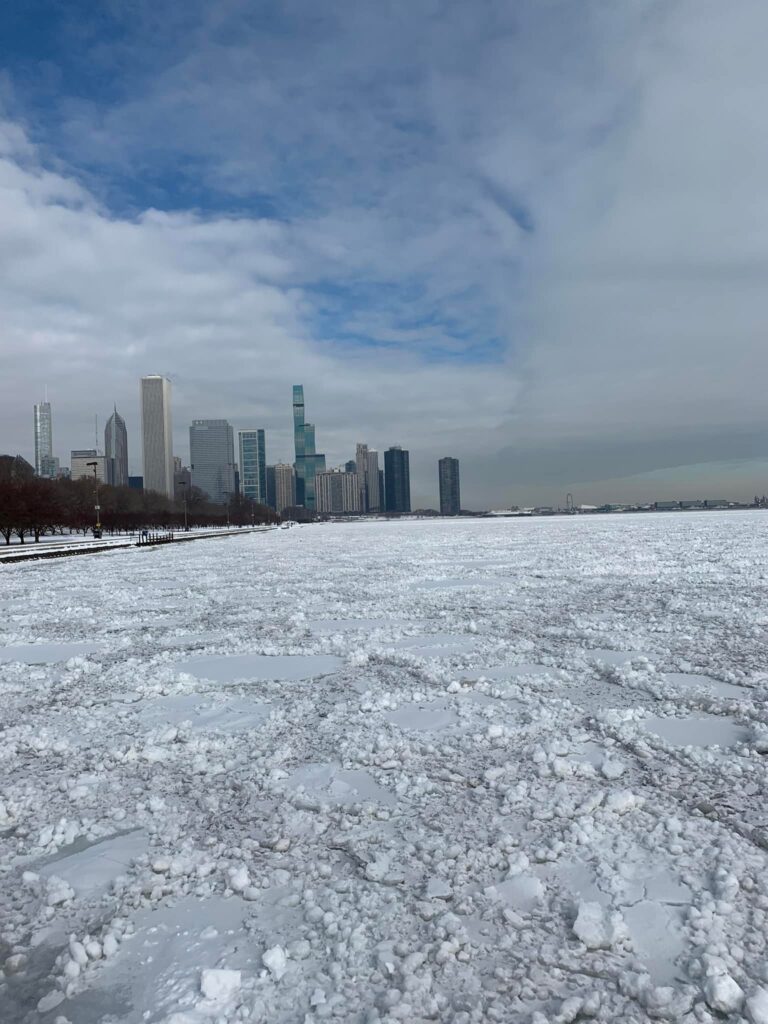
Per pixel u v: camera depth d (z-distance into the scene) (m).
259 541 72.25
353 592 21.91
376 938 3.99
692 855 4.84
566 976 3.64
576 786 6.14
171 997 3.56
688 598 17.89
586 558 32.75
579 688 9.59
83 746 7.67
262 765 6.91
